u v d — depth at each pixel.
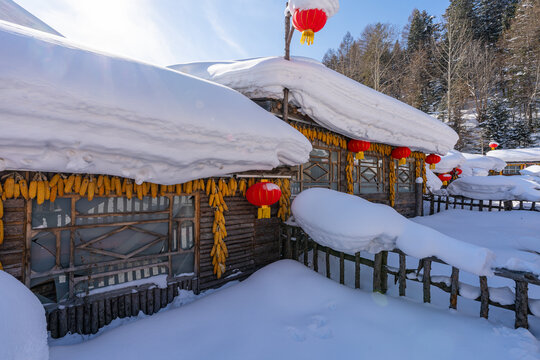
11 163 2.51
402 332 2.99
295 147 4.73
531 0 35.62
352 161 7.84
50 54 2.65
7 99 2.24
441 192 12.16
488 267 3.15
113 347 2.78
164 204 4.05
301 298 3.79
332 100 5.81
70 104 2.51
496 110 30.39
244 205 5.12
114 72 3.01
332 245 4.27
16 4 5.77
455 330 2.94
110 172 3.05
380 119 7.03
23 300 1.83
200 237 4.41
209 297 3.91
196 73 6.45
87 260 3.39
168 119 3.05
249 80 5.34
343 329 3.07
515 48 34.25
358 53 35.06
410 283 4.67
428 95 36.22
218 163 3.82
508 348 2.59
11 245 2.90
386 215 3.93
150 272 3.92
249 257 5.16
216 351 2.72
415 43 42.00
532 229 7.63
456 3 43.22
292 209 4.96
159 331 3.07
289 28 5.23
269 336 2.97
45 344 1.75
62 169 2.79
